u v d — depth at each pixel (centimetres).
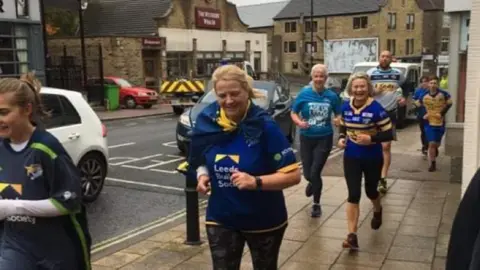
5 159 290
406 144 1366
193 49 3716
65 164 292
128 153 1244
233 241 331
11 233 290
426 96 971
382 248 541
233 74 318
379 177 551
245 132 321
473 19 431
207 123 330
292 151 328
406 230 600
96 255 554
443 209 688
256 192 323
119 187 898
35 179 286
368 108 526
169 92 2377
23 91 286
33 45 2186
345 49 4316
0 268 283
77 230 304
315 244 556
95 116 815
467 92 436
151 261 518
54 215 287
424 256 516
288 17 6925
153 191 871
